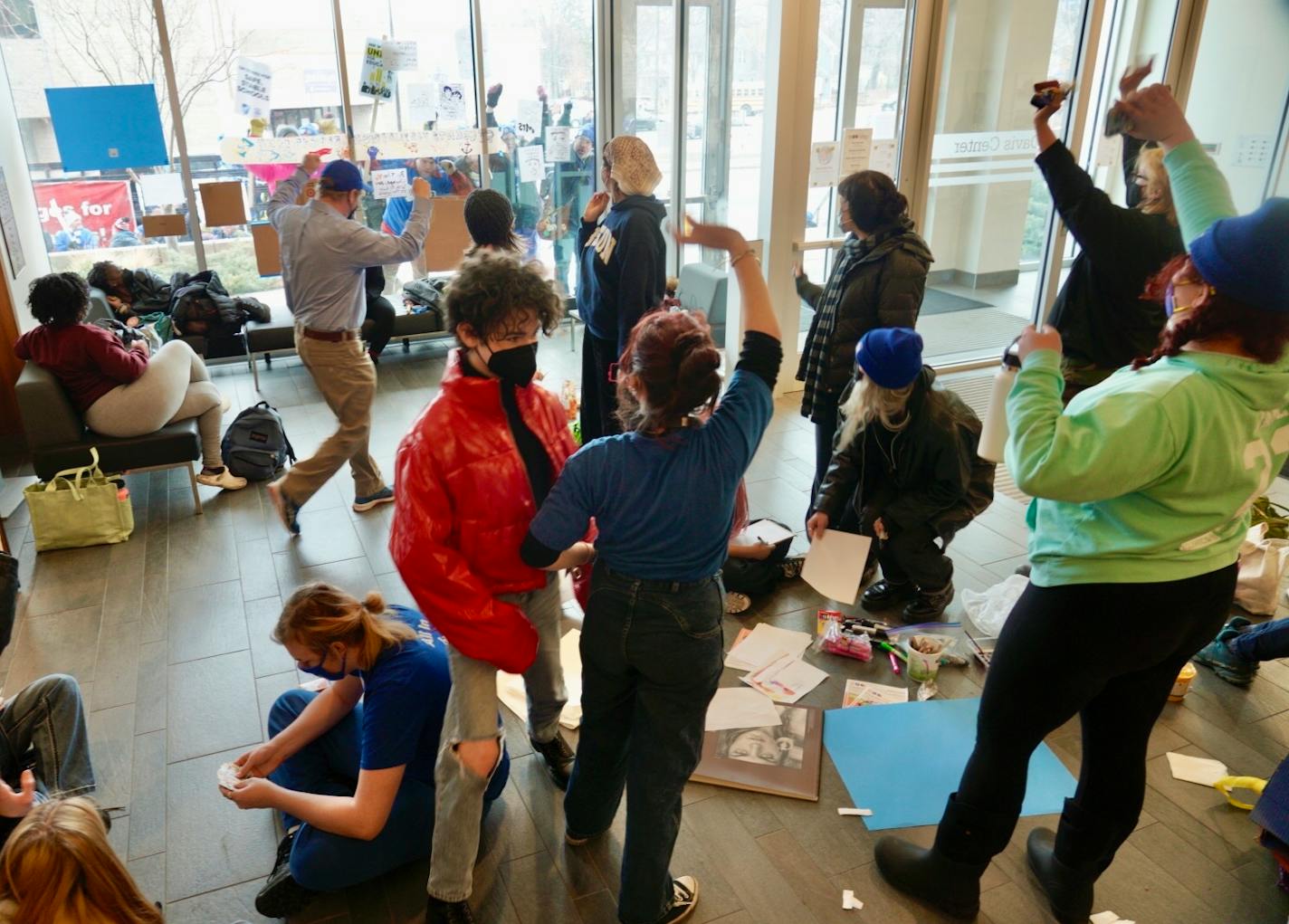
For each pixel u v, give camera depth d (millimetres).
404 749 1829
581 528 1567
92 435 3641
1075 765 2365
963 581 3264
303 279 3322
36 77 5152
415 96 5855
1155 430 1356
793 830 2158
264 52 5465
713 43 5383
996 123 5191
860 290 3061
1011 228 5492
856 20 4730
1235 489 1430
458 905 1827
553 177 6363
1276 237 1279
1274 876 2045
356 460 3719
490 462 1634
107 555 3447
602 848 2102
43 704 2107
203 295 5371
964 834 1808
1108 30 5312
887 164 5109
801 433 4641
